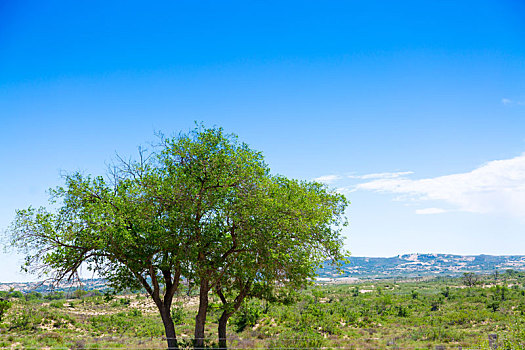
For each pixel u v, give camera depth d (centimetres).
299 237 2131
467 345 2522
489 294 6481
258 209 2050
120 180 2172
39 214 1977
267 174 2338
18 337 2739
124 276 2158
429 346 2495
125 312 5181
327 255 2300
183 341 2398
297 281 2262
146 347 2208
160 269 2148
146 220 1991
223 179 2089
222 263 2139
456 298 6209
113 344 2367
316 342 2333
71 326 3803
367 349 2233
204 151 2142
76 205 2095
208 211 2125
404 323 4094
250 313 3738
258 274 2250
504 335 2555
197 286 2203
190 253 1933
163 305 2153
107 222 1872
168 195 2006
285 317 3881
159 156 2192
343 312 4578
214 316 4453
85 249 2022
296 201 2162
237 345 2273
